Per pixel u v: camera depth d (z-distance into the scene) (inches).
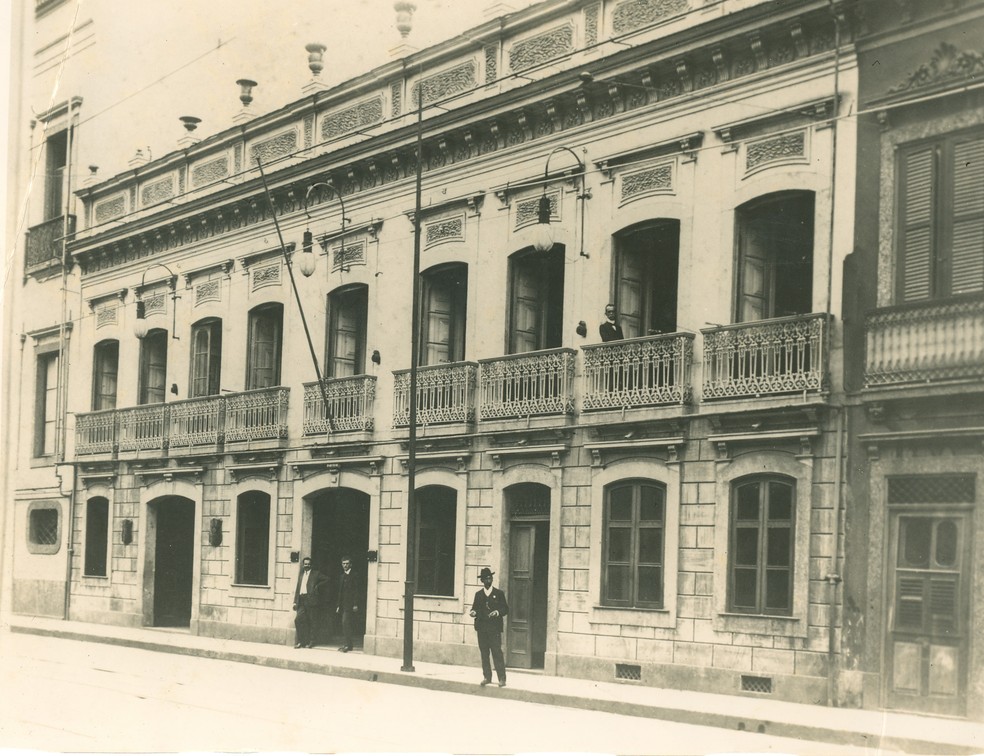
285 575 982.4
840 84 626.2
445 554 847.1
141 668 808.3
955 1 580.7
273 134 1053.8
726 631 651.5
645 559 706.8
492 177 829.8
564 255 788.0
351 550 952.9
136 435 1166.3
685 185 703.7
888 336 592.4
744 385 649.0
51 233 1326.3
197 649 933.8
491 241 826.8
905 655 578.9
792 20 637.3
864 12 611.5
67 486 1263.5
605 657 713.6
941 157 586.9
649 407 697.6
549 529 788.6
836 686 598.5
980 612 551.2
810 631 613.6
